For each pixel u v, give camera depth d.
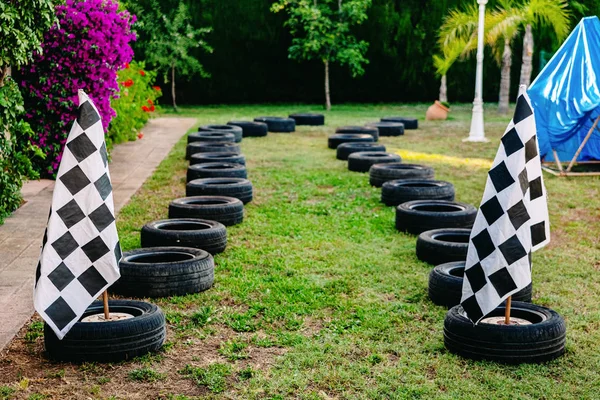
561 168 10.45
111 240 3.89
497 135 15.47
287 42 22.45
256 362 4.13
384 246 6.73
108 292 5.27
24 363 4.06
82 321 4.23
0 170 6.98
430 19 22.86
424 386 3.80
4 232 6.85
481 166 11.34
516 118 3.98
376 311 4.96
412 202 7.59
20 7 6.83
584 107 9.98
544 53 19.52
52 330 4.04
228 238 6.93
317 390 3.79
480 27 14.24
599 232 7.35
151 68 21.14
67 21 8.90
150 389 3.77
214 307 5.03
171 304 5.08
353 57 20.44
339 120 18.55
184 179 9.98
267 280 5.64
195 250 5.68
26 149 7.76
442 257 6.03
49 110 9.09
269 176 10.34
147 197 8.70
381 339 4.48
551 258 6.40
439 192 8.32
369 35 22.66
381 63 23.05
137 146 13.32
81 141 3.83
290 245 6.71
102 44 9.04
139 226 7.26
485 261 4.01
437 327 4.70
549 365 4.07
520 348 4.06
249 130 15.12
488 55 23.38
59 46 8.95
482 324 4.13
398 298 5.29
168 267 5.20
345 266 6.06
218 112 20.45
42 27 7.50
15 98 7.04
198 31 20.30
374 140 14.38
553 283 5.67
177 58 20.44
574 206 8.51
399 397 3.69
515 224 3.95
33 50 8.23
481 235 4.03
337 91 23.30
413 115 20.02
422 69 23.25
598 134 11.18
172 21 20.22
